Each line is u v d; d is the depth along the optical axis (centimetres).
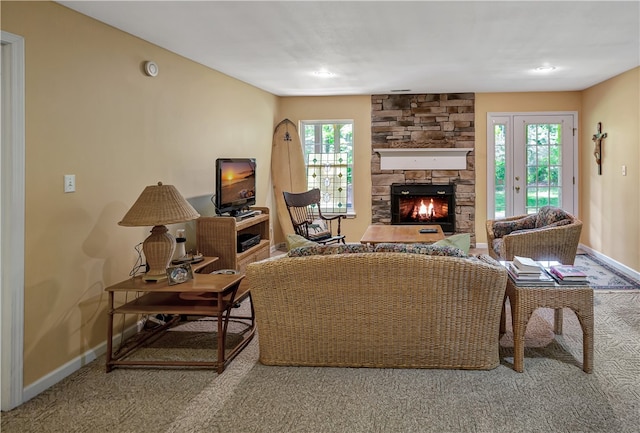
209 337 328
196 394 242
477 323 257
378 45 380
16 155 235
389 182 660
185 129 413
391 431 205
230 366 276
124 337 327
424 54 411
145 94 354
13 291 235
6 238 233
